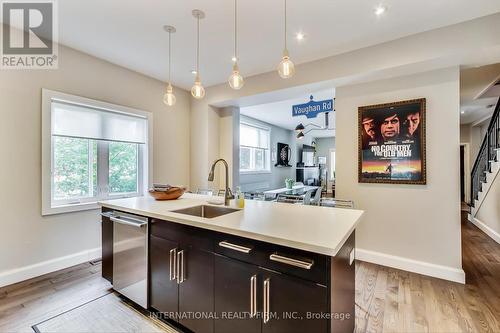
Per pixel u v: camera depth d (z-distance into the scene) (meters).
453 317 1.93
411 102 2.75
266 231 1.36
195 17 2.27
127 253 2.11
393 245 2.89
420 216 2.73
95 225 3.11
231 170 4.39
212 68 3.45
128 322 1.87
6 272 2.42
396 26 2.36
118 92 3.36
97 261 3.03
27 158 2.55
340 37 2.57
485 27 2.18
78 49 2.91
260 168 7.11
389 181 2.88
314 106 3.72
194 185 4.42
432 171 2.66
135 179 3.67
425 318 1.92
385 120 2.90
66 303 2.12
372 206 3.02
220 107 4.49
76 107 2.95
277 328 1.30
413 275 2.67
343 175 3.20
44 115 2.65
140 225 1.96
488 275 2.68
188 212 2.12
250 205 2.25
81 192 3.06
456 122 2.54
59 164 2.87
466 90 3.97
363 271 2.76
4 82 2.41
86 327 1.81
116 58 3.14
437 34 2.37
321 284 1.17
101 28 2.47
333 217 1.73
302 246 1.18
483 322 1.86
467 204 7.08
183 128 4.38
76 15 2.25
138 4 2.09
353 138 3.13
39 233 2.64
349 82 3.07
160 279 1.86
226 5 2.09
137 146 3.70
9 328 1.79
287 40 2.65
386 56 2.64
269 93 3.57
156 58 3.14
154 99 3.86
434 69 2.64
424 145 2.69
